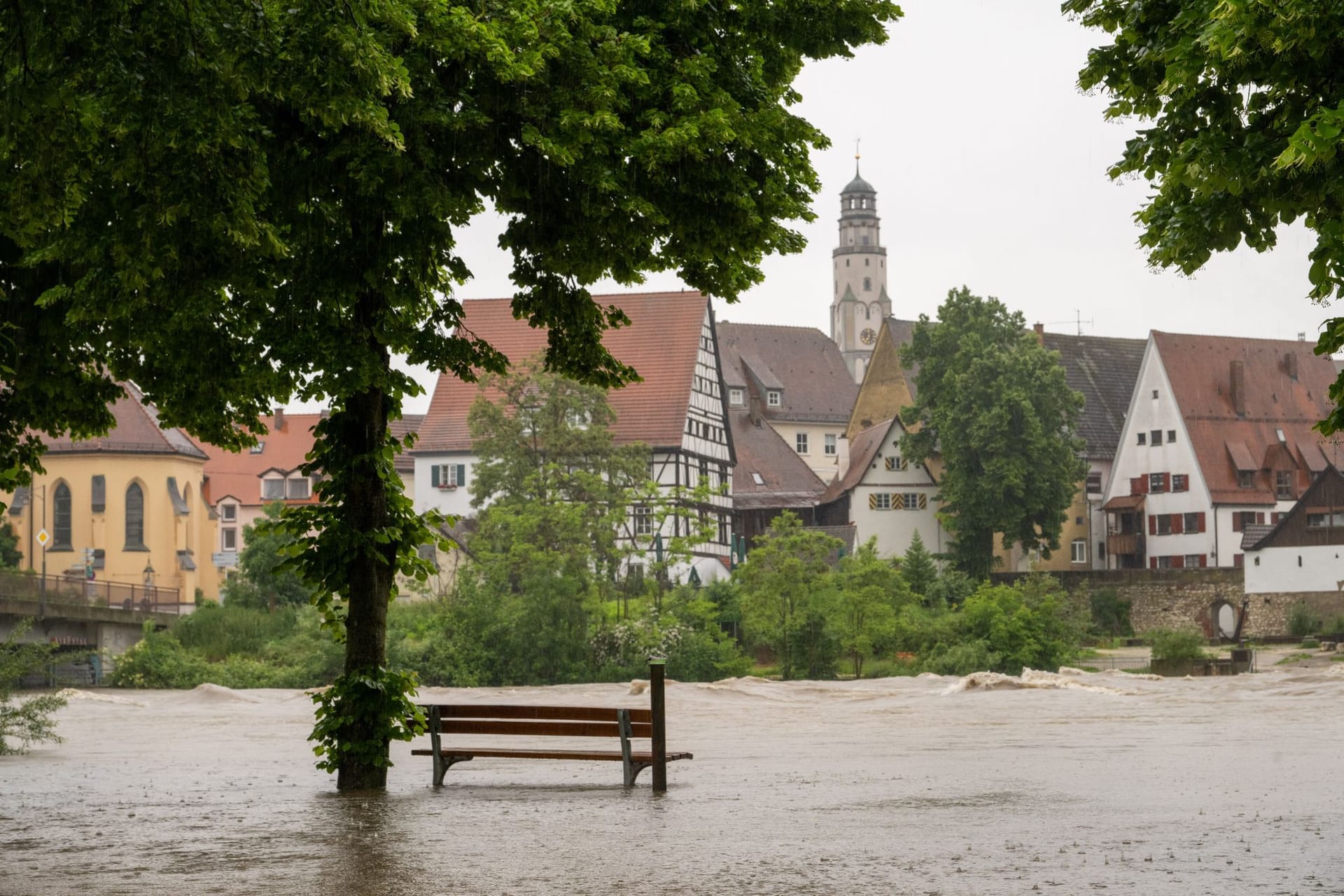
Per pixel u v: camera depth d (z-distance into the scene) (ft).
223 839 47.73
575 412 270.46
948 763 78.69
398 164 51.49
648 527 280.31
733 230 57.93
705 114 54.44
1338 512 297.33
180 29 40.75
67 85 40.65
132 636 255.29
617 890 36.27
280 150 52.75
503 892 36.17
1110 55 46.96
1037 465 337.11
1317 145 35.58
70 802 62.23
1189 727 111.96
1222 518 352.49
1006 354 346.13
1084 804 55.36
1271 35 38.55
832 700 177.06
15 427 68.95
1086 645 302.04
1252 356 372.58
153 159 43.21
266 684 235.40
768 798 58.75
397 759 86.28
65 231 51.98
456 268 61.16
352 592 61.21
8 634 218.38
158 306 53.93
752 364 458.91
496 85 54.19
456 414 320.91
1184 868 38.60
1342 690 165.58
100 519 332.39
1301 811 51.78
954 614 271.69
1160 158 45.88
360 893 36.29
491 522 257.96
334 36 43.83
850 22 60.54
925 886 36.29
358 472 59.98
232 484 399.03
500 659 236.84
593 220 57.21
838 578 269.85
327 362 54.95
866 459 370.94
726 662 248.32
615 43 55.21
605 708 62.39
